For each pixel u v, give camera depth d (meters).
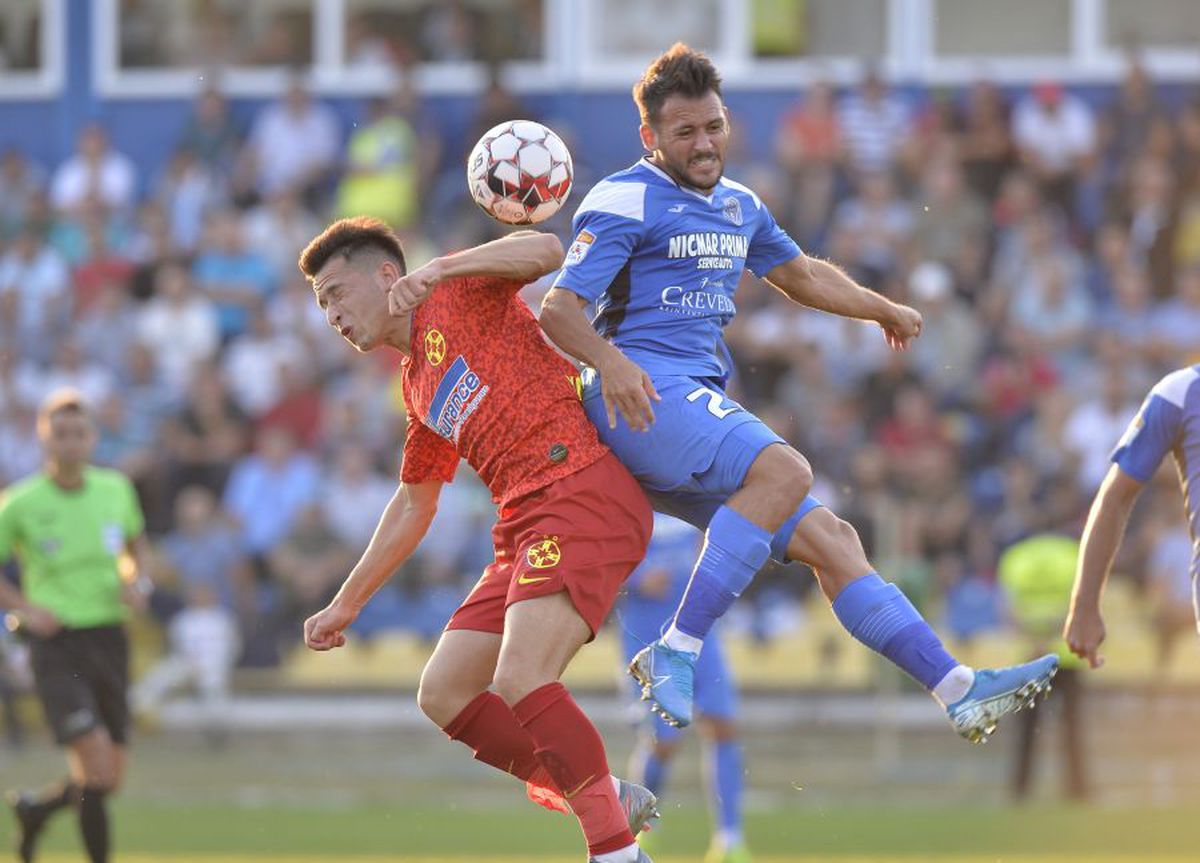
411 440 22.03
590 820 20.17
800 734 49.25
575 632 20.19
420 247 61.00
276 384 58.28
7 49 70.19
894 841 39.28
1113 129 61.84
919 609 49.03
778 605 50.91
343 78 67.06
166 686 51.25
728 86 65.25
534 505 20.47
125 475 55.88
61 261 63.66
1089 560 22.36
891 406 54.62
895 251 58.44
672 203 20.45
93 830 33.91
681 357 20.66
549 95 66.25
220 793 49.62
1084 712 48.03
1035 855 36.84
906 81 64.81
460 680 21.38
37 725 50.91
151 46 69.19
